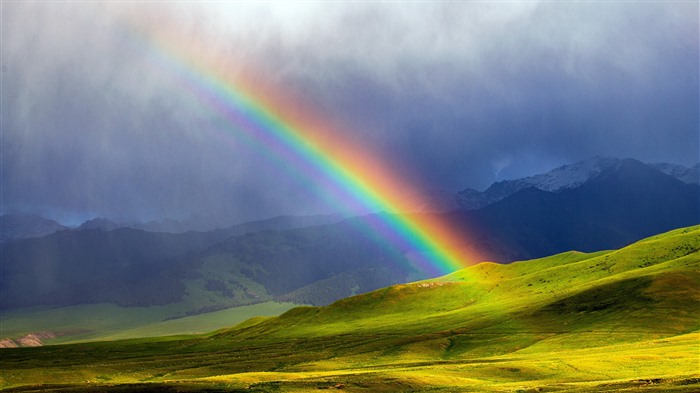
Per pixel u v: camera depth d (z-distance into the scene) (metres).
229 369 141.75
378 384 88.62
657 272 166.25
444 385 89.00
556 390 76.88
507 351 137.38
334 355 156.38
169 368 149.62
